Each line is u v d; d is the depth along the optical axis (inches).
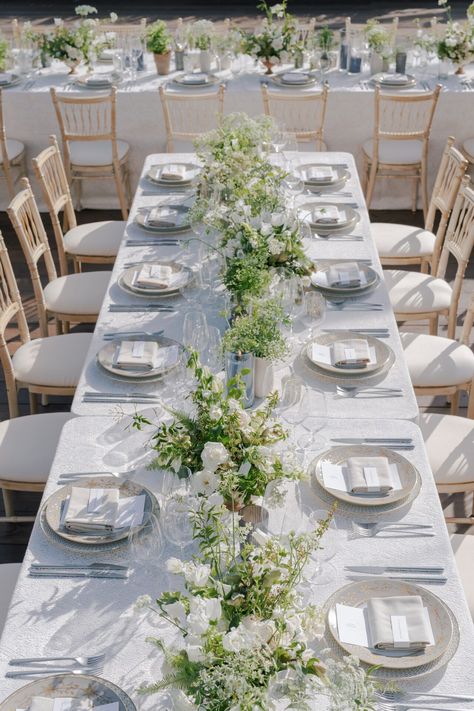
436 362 144.9
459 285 162.4
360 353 120.4
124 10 500.4
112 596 84.4
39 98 245.4
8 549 140.9
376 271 146.9
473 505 136.3
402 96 223.3
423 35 264.4
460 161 172.7
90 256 189.9
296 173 184.2
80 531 91.0
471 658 78.5
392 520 94.0
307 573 78.4
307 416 96.0
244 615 64.7
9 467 122.7
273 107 247.6
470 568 103.6
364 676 60.6
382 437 107.0
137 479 100.0
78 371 144.9
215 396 84.2
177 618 65.6
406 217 258.2
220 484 78.9
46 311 168.6
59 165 188.2
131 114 248.4
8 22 470.0
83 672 76.7
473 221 154.9
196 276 129.7
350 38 261.6
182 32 273.4
